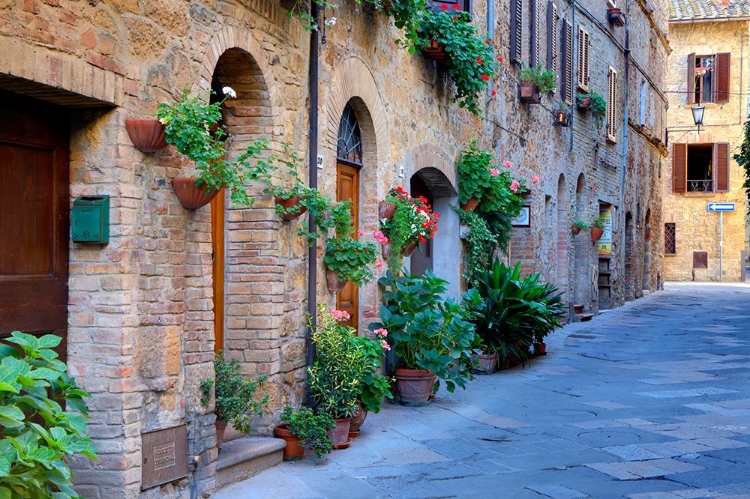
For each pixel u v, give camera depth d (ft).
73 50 15.37
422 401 30.25
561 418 28.53
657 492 19.83
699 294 98.37
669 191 126.62
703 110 112.57
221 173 18.30
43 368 12.95
